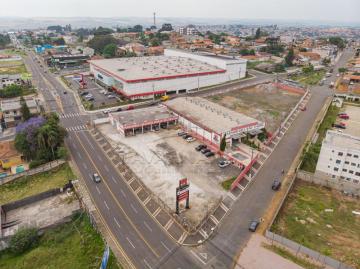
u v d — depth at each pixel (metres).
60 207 67.19
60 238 56.94
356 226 61.16
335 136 79.94
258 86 169.25
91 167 81.94
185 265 50.66
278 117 119.69
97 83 174.25
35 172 79.50
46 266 50.97
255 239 56.62
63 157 84.81
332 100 139.75
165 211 64.12
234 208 65.56
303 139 100.50
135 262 51.06
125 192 71.00
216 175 77.75
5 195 72.56
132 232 58.12
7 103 118.62
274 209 65.38
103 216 62.56
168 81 149.50
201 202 66.75
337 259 52.31
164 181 74.81
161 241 55.97
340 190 73.06
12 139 98.19
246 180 76.25
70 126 109.56
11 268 51.50
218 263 51.22
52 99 142.12
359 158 71.06
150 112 113.81
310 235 58.19
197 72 161.62
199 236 57.28
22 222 62.28
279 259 51.94
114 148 92.38
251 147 93.12
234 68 182.25
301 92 157.12
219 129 92.81
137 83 139.50
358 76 172.25
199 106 115.06
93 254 52.91
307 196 70.69
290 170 81.25
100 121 112.81
